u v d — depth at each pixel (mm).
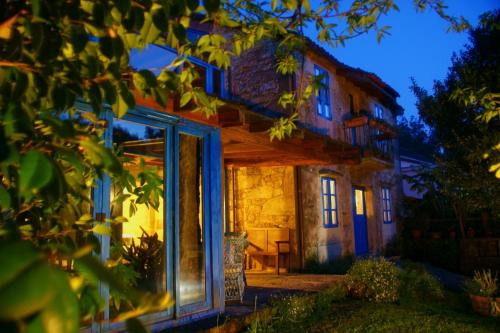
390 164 14977
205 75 6801
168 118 5105
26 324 567
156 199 3008
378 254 14734
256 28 3404
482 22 5266
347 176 13211
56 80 1395
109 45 1444
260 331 5309
